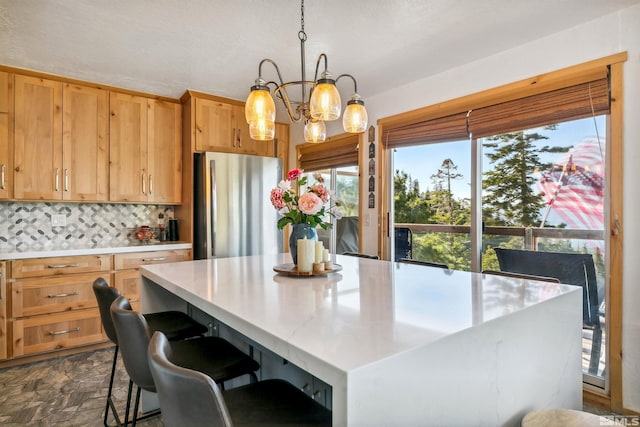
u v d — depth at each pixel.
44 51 2.67
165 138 3.74
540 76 2.42
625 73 2.08
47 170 3.10
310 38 2.44
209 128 3.77
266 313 1.15
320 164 4.23
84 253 3.03
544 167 2.49
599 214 2.24
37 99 3.06
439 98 3.03
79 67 2.97
